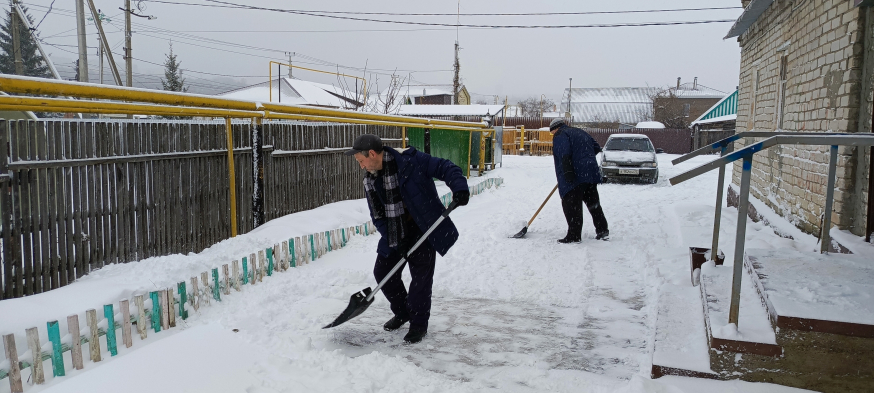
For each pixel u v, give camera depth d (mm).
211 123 6027
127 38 24734
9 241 4039
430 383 3078
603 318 4262
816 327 2721
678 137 35938
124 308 3438
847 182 4734
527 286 5008
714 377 2912
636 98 63969
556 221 8312
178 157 5508
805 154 5734
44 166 4230
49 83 3719
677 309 3859
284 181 7367
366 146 3590
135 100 4422
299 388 2977
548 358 3531
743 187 2865
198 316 4008
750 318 3105
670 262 5336
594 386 3104
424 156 3773
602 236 6934
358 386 2977
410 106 33594
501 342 3795
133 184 5035
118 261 4926
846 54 4777
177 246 5582
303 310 4309
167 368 3154
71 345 3174
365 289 3852
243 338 3639
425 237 3648
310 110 7082
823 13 5434
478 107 33656
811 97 5738
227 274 4414
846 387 2736
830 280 3314
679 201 10656
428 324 4051
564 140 6629
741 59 10297
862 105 4613
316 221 6836
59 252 4383
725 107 33156
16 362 2840
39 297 3611
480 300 4711
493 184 13008
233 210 6145
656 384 2877
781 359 2814
